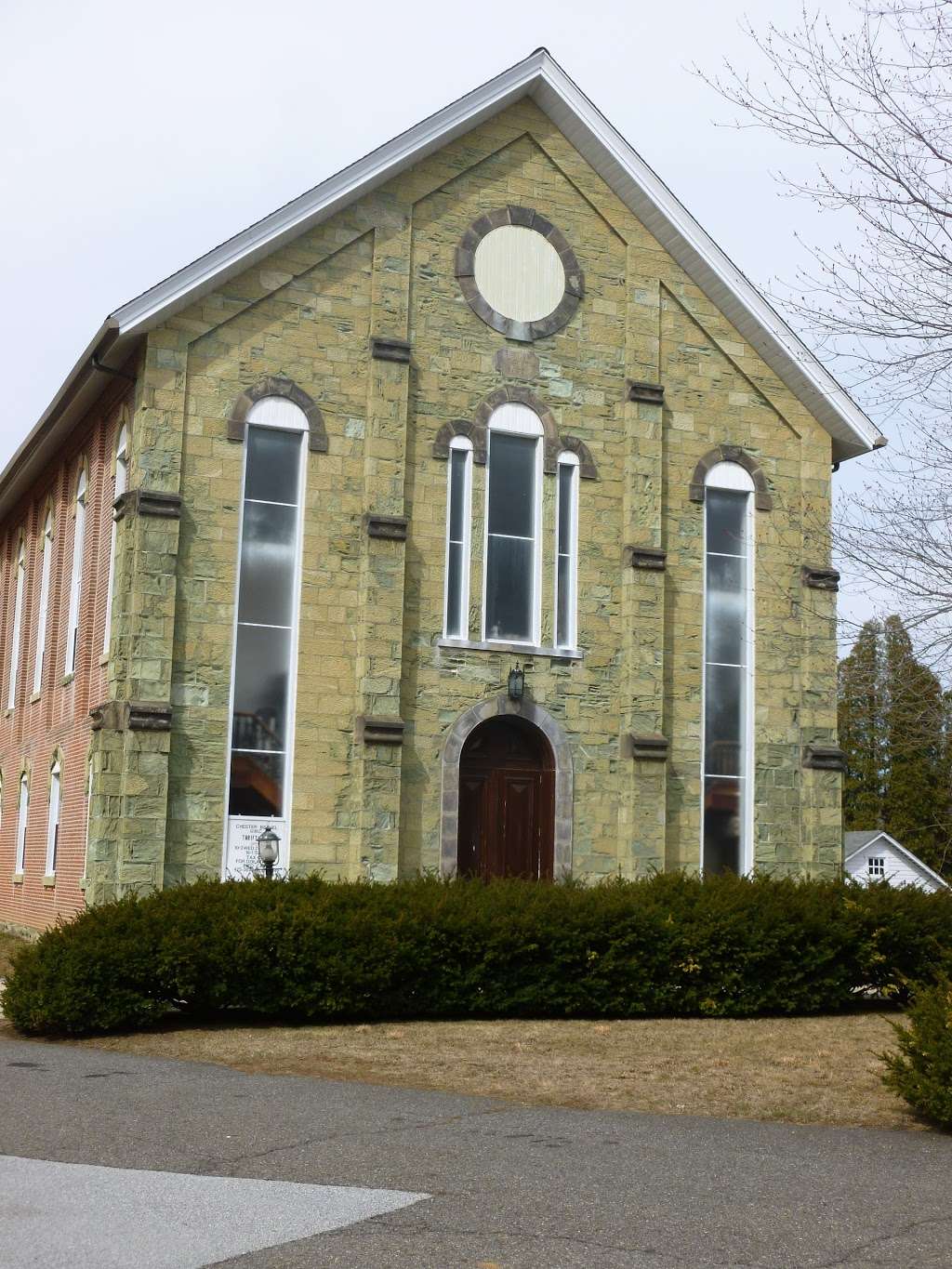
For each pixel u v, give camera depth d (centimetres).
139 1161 964
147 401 2112
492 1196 895
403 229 2312
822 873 2447
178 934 1653
